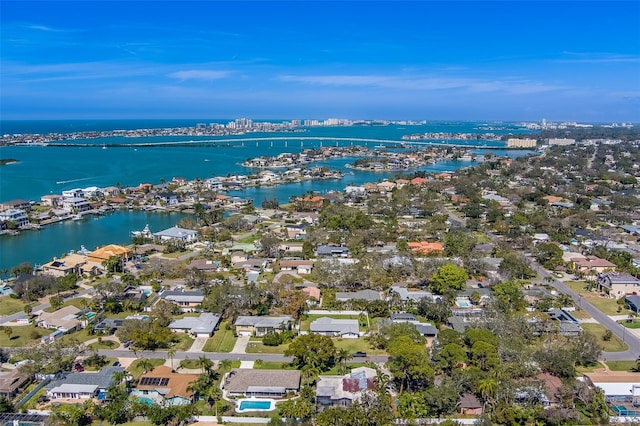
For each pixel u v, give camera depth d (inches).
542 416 3110.2
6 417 3073.3
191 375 3558.1
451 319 4564.5
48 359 3742.6
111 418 3112.7
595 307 5098.4
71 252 6988.2
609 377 3555.6
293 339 4284.0
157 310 4714.6
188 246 7337.6
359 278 5565.9
